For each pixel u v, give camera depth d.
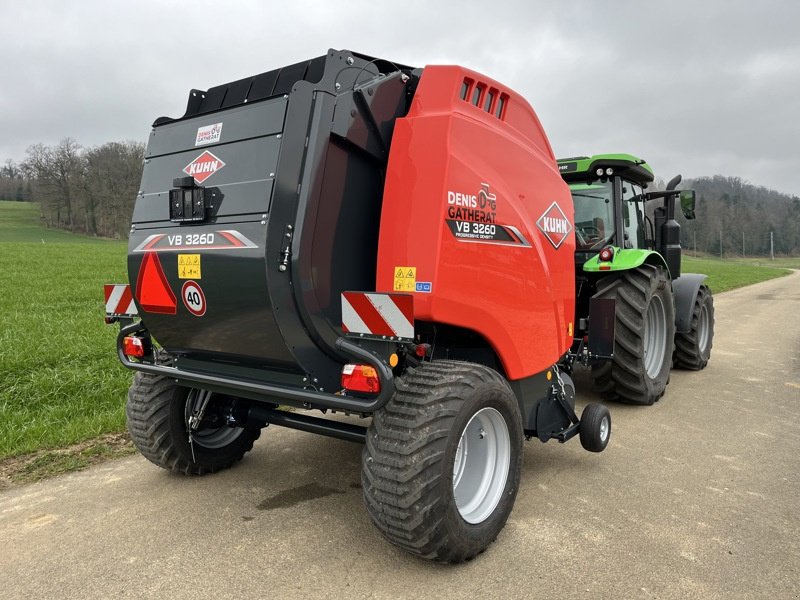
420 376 2.84
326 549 2.98
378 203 3.12
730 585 2.65
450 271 2.90
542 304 3.66
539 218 3.65
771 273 48.25
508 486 3.09
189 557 2.90
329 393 2.94
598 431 3.91
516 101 3.59
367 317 2.67
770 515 3.36
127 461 4.20
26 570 2.78
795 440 4.68
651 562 2.85
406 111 3.18
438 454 2.63
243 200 2.78
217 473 4.01
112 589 2.62
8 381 6.02
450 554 2.72
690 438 4.72
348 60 2.93
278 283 2.69
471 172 3.04
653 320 5.91
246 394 3.23
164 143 3.26
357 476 3.95
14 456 4.22
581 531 3.17
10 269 22.33
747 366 7.69
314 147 2.75
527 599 2.56
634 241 6.09
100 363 6.82
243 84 3.35
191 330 3.17
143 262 3.24
